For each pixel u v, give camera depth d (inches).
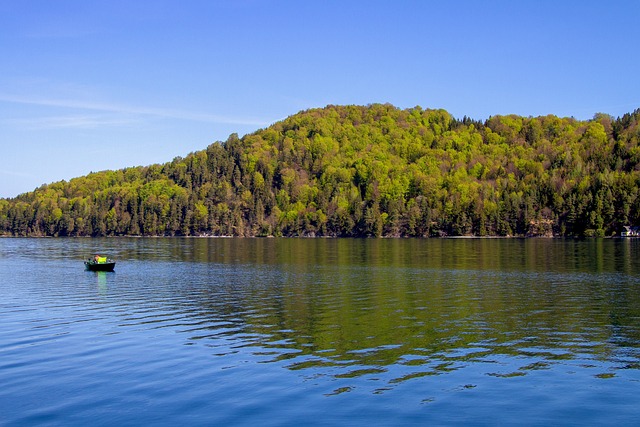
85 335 1599.4
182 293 2496.3
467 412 990.4
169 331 1654.8
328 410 1000.9
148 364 1290.6
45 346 1465.3
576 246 6048.2
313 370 1234.6
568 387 1113.4
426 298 2267.5
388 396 1067.3
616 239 7726.4
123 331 1654.8
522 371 1218.6
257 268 3811.5
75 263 4443.9
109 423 964.6
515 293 2388.0
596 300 2176.4
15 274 3444.9
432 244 7160.4
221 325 1742.1
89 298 2345.0
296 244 7765.8
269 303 2182.6
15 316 1907.0
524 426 935.7
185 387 1128.2
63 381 1173.1
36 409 1027.3
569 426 935.7
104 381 1170.0
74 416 995.3
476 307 2034.9
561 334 1573.6
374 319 1819.6
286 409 1007.6
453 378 1171.9
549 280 2859.3
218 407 1021.2
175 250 6309.1
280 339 1539.1
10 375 1214.9
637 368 1237.7
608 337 1534.2
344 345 1462.8
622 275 3061.0
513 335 1562.5
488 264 3875.5
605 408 1007.0
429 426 935.7
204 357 1348.4
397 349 1414.9
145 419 976.3
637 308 1991.9
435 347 1430.9
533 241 7534.5
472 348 1418.6
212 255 5300.2
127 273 3501.5
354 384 1136.8
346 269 3654.0
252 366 1268.5
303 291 2536.9
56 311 2010.3
